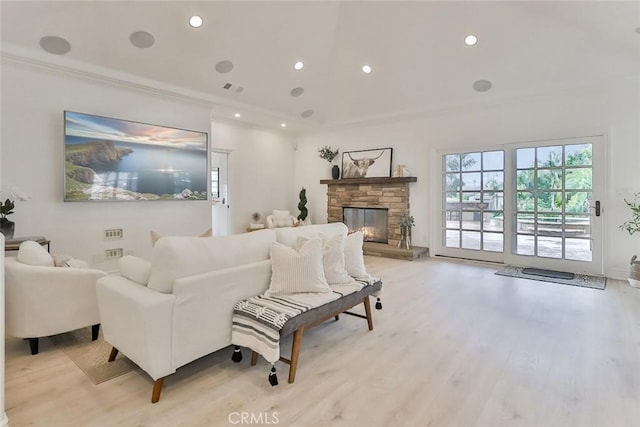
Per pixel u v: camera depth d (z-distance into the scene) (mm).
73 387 2092
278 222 7211
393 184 6504
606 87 4445
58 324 2586
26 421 1772
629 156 4355
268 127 7426
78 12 3492
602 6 3236
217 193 7641
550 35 4016
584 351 2516
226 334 2311
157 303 1939
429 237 6164
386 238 6754
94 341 2766
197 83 5020
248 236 2600
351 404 1922
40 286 2512
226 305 2301
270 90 5680
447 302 3637
